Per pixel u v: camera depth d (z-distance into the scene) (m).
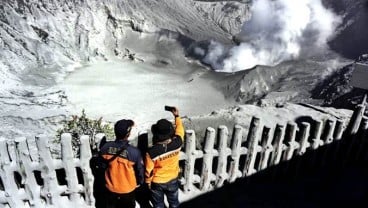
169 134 5.26
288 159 7.47
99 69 42.62
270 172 7.51
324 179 7.81
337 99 24.81
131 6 51.25
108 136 9.46
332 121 7.56
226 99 39.38
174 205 6.00
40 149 5.88
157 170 5.53
